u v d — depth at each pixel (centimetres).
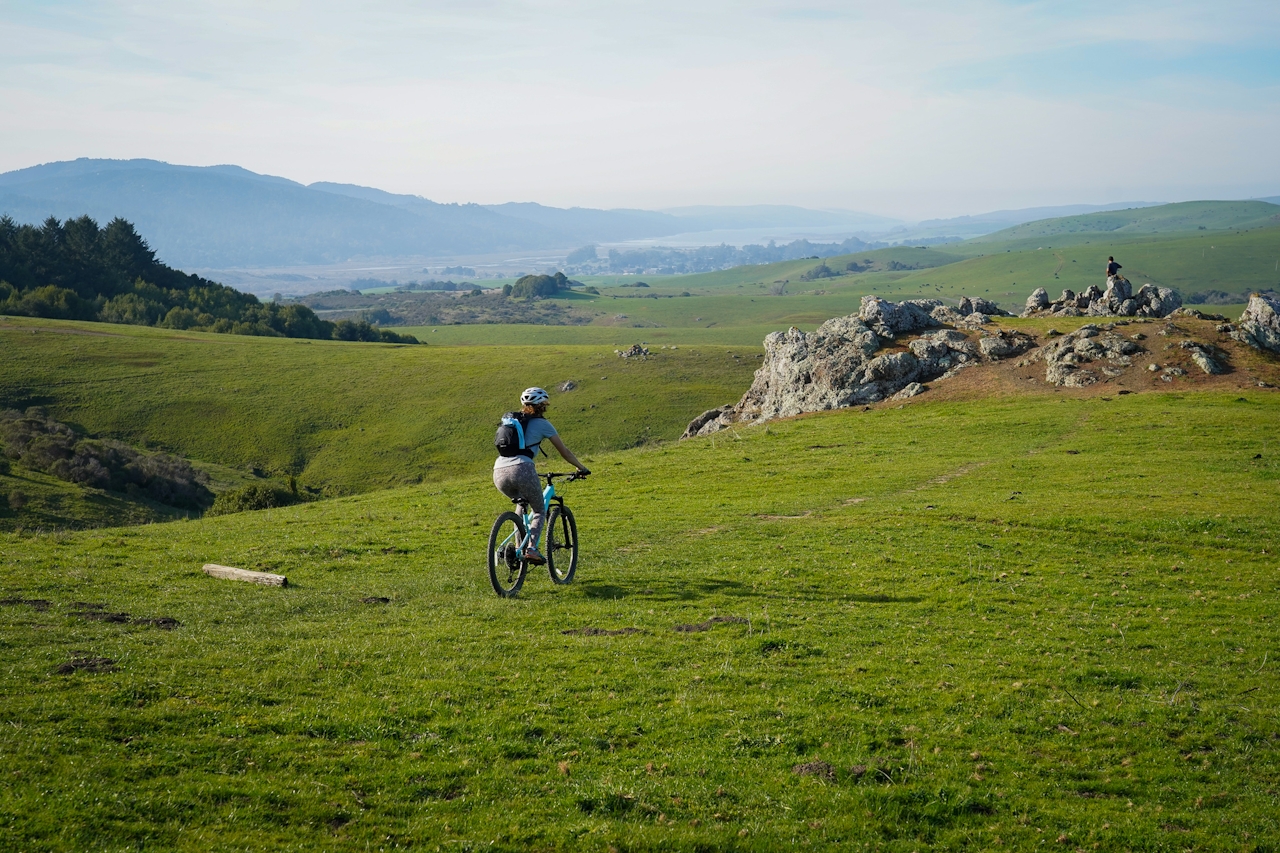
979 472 3678
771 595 1645
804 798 795
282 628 1280
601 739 899
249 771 768
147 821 658
